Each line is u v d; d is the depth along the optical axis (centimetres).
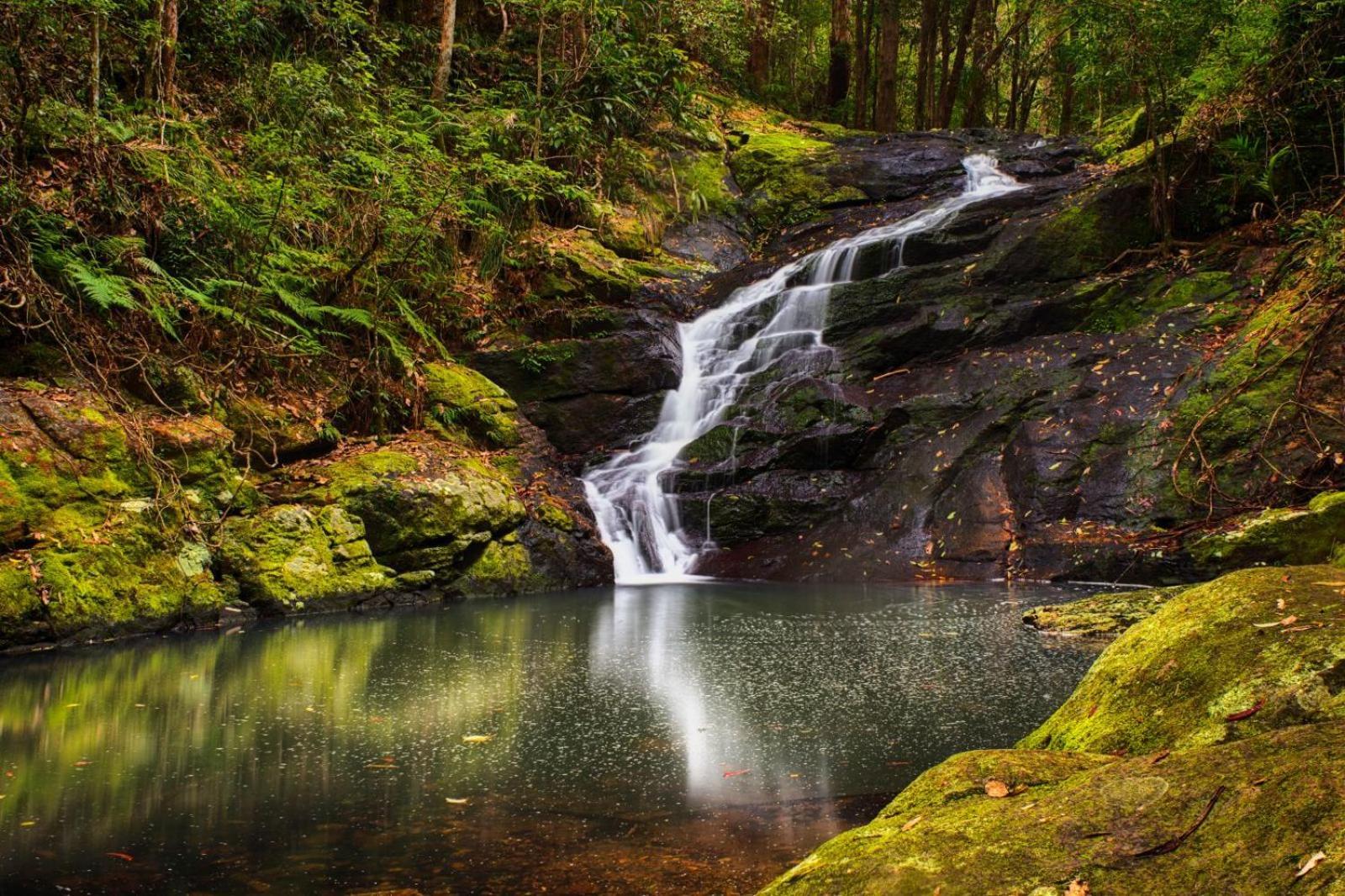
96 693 462
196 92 1098
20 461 598
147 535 641
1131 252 1135
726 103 1955
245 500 727
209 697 458
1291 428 828
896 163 1645
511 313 1168
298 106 1024
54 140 792
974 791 224
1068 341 1048
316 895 244
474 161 1113
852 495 995
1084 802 191
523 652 570
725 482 1030
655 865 263
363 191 948
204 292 823
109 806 309
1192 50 1220
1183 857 166
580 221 1407
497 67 1486
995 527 898
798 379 1123
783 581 913
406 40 1393
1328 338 851
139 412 704
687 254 1509
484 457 948
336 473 787
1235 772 182
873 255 1286
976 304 1128
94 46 834
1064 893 166
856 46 2334
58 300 694
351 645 591
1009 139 1748
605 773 345
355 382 912
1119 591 773
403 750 374
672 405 1141
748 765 356
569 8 1397
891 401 1057
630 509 1003
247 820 297
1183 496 834
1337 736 184
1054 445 929
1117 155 1477
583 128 1370
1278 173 1093
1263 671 240
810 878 194
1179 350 966
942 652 563
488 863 265
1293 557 730
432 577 789
